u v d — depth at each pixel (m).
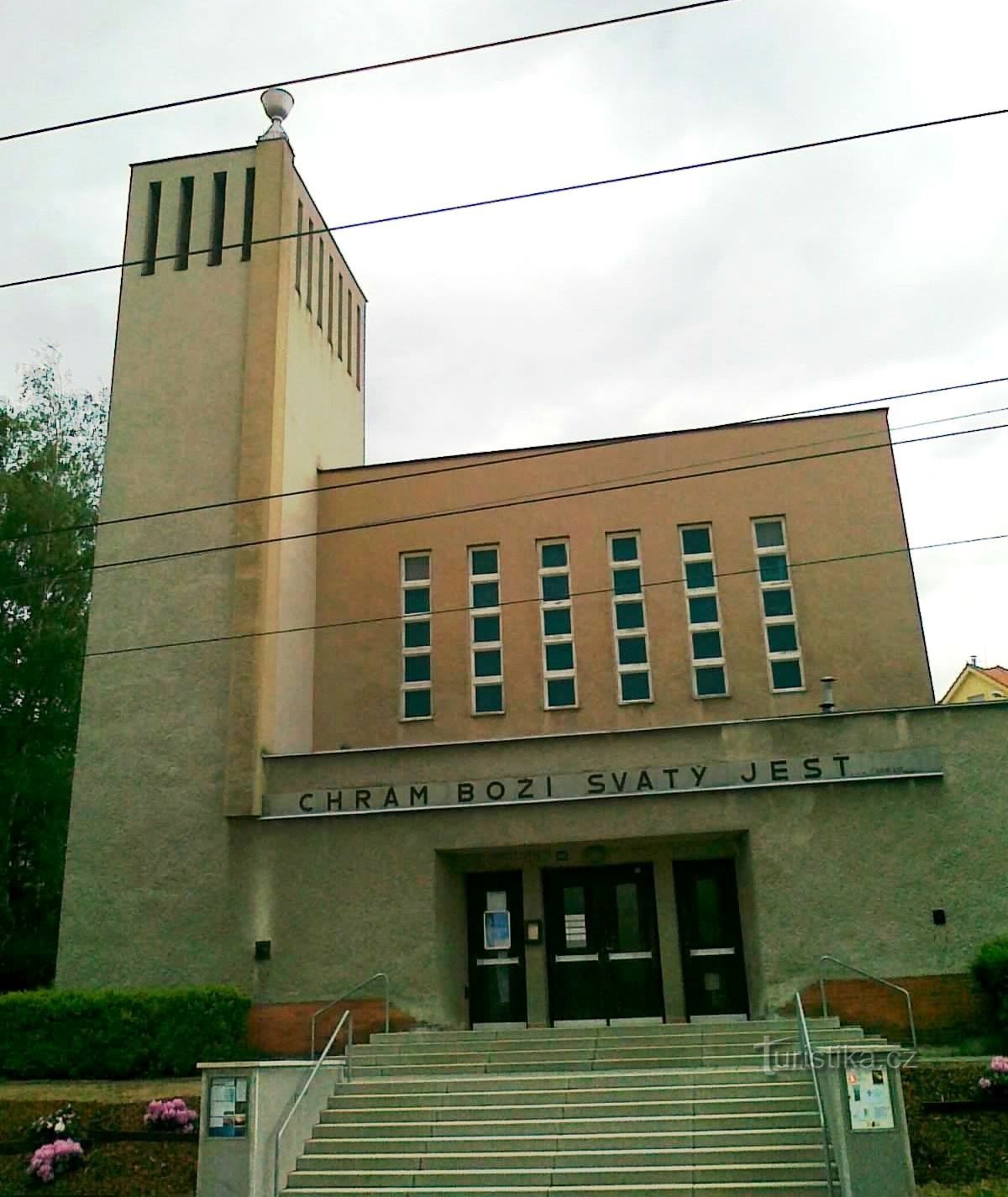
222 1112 11.84
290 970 17.88
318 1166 12.62
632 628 21.95
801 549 21.70
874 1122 10.56
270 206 22.91
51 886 27.94
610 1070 14.93
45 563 28.81
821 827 17.16
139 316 22.80
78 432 31.59
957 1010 16.03
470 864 19.22
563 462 23.14
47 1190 12.50
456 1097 13.76
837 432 22.38
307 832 18.59
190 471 21.36
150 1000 16.89
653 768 17.91
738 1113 12.92
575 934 18.97
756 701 20.95
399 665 22.45
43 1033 16.73
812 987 16.45
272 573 20.72
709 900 18.75
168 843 18.97
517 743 18.47
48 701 28.19
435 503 23.33
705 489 22.42
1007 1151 11.70
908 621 21.03
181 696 19.89
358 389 27.91
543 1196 11.58
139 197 23.81
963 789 17.05
